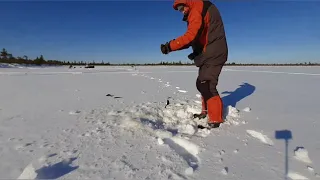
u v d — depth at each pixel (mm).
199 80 2703
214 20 2516
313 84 7133
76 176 1551
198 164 1769
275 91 5625
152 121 2861
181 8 2570
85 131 2467
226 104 3967
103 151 1952
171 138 2266
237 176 1594
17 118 3072
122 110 3484
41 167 1648
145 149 2006
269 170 1674
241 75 12227
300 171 1646
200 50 2646
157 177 1560
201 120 2902
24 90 6352
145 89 6422
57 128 2590
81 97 4988
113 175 1574
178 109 3387
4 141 2184
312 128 2572
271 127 2617
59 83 8648
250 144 2145
